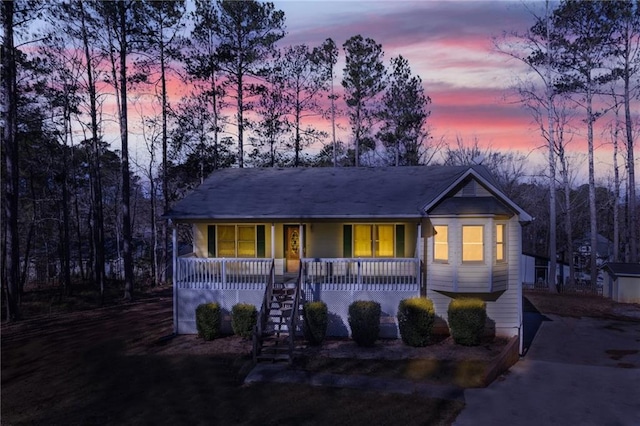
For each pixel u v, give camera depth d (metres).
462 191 18.91
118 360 16.20
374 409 12.03
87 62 30.95
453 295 18.83
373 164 48.88
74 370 15.43
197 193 21.62
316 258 19.56
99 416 11.98
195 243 21.81
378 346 17.47
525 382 14.34
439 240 18.86
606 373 15.26
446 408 12.20
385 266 20.62
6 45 22.94
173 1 33.00
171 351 16.97
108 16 29.55
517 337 17.42
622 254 50.97
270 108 40.31
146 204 58.22
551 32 34.66
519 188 55.25
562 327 21.97
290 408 12.10
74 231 46.97
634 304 27.33
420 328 17.22
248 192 21.69
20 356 17.05
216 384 13.84
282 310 17.78
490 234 18.06
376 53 43.19
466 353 16.64
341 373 14.66
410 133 45.03
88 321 22.59
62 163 37.16
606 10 33.88
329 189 21.69
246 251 21.83
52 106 30.81
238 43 37.62
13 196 23.39
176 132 38.09
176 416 11.77
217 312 18.22
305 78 42.69
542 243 63.91
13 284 23.09
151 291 33.31
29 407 12.68
